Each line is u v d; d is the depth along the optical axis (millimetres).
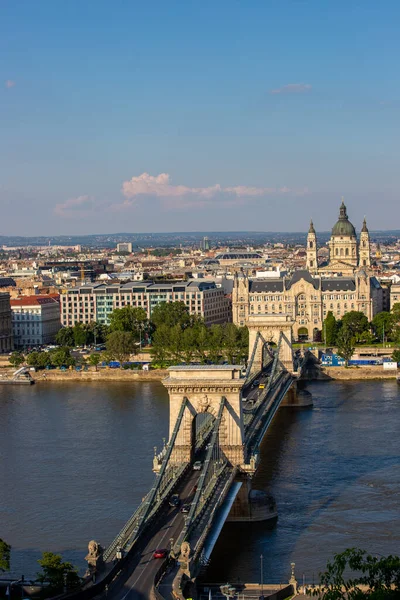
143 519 197500
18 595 189375
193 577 178500
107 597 168625
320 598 157500
